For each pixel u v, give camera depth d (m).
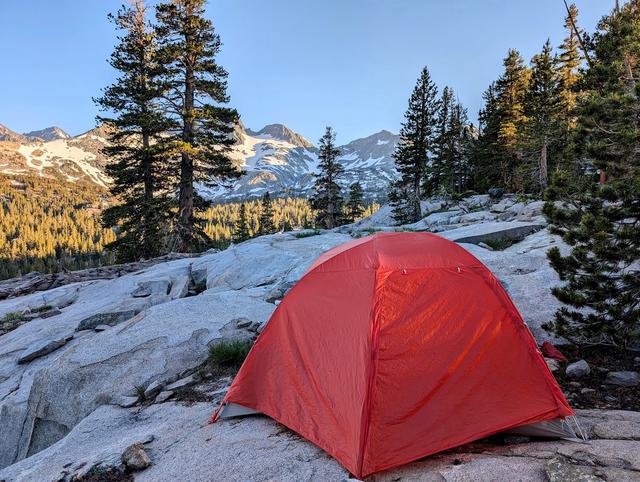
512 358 3.82
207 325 7.79
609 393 4.31
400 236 4.89
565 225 5.46
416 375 3.61
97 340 7.52
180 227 26.09
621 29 8.94
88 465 3.82
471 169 51.19
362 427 3.31
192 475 3.34
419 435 3.36
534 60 40.28
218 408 4.69
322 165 47.78
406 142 39.66
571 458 2.92
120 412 5.44
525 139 34.22
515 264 9.06
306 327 4.44
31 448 6.31
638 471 2.59
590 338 5.32
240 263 14.09
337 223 50.41
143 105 26.52
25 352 9.38
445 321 3.88
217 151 26.03
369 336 3.72
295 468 3.28
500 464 2.94
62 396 6.32
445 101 52.75
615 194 4.84
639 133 4.73
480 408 3.57
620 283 5.48
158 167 26.84
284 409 4.18
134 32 28.06
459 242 12.54
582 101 5.82
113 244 26.81
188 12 26.45
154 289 13.28
